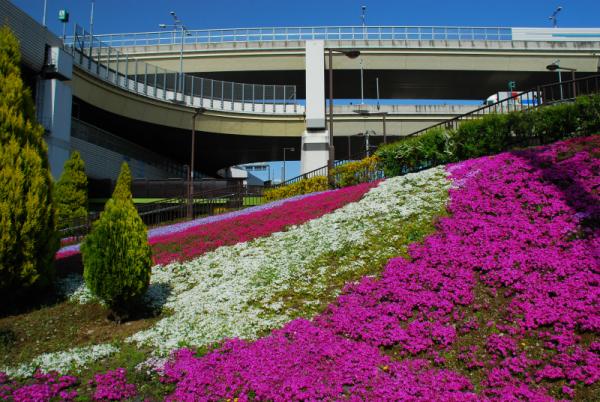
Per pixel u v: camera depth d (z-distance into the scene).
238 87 56.06
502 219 10.78
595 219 9.74
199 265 13.66
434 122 55.31
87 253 10.01
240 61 58.41
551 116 14.70
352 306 8.85
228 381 6.82
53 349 8.96
